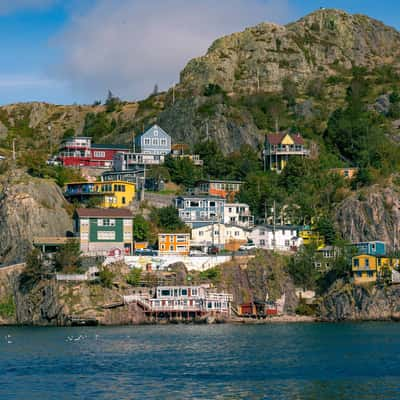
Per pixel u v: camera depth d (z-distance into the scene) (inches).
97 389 4424.2
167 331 7066.9
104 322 7672.2
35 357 5502.0
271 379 4667.8
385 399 4158.5
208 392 4340.6
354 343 6122.1
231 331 7071.9
